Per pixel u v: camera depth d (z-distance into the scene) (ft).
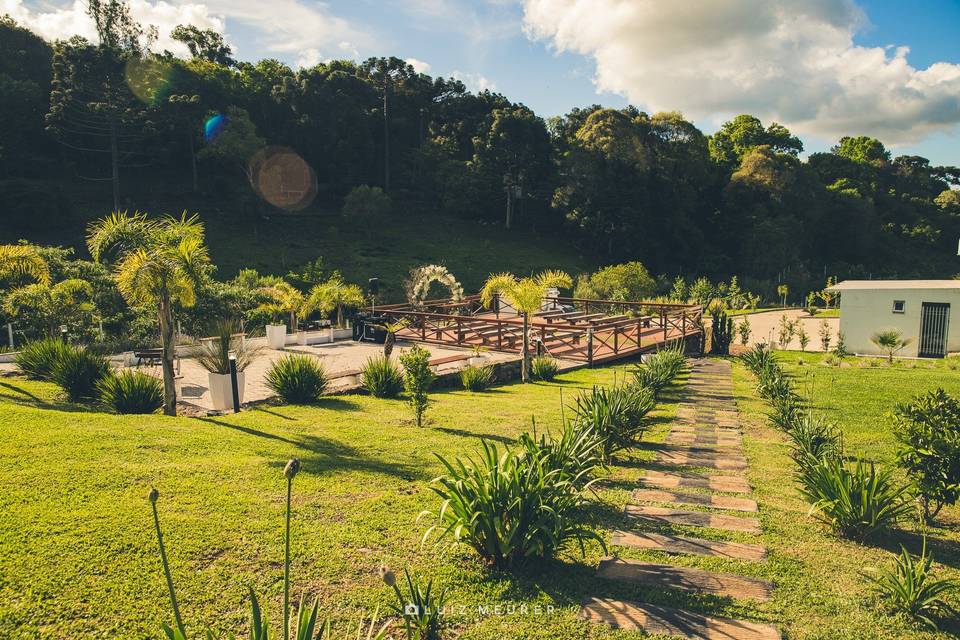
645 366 41.37
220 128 166.71
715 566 13.79
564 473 15.12
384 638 9.78
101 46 146.92
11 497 15.17
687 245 193.47
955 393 37.81
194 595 11.55
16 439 20.10
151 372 38.91
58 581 11.66
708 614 11.67
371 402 32.55
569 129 232.32
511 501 13.34
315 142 185.37
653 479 20.56
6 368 38.50
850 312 72.02
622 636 10.88
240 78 193.67
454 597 12.06
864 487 15.52
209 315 57.41
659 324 71.41
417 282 64.28
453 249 173.06
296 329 62.34
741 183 205.57
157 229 28.96
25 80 159.74
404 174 209.36
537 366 45.16
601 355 53.62
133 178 167.63
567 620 11.38
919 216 238.89
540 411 31.32
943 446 16.20
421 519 15.64
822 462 17.39
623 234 184.75
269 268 137.28
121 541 13.29
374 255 158.20
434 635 10.72
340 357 49.65
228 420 26.14
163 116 161.27
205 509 15.34
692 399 37.29
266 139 180.86
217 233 150.92
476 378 39.24
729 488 19.57
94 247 27.86
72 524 13.93
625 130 193.06
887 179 264.52
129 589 11.58
